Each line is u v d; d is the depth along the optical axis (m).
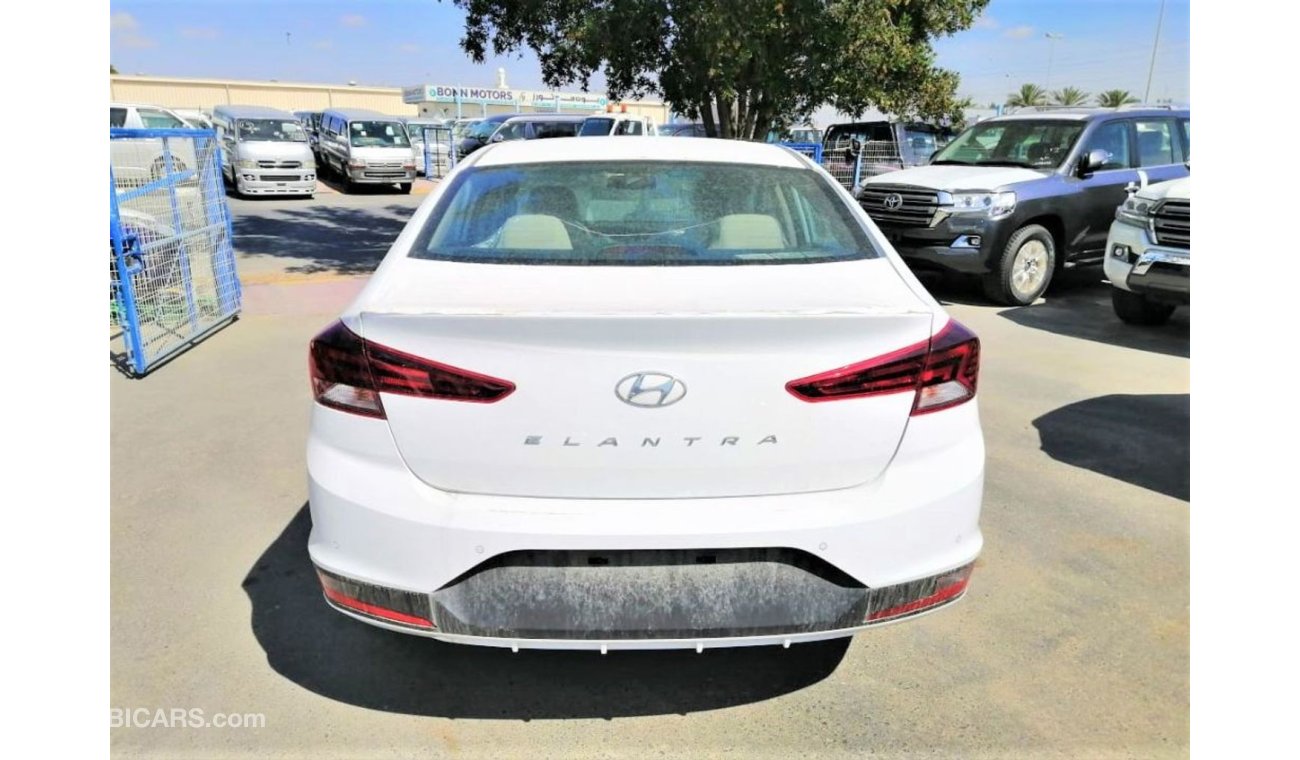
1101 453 4.48
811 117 10.72
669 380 2.06
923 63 10.42
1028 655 2.80
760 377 2.08
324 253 11.23
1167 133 9.39
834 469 2.16
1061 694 2.61
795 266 2.59
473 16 10.37
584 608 2.12
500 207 2.85
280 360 6.18
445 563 2.10
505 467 2.10
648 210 2.85
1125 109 9.20
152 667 2.71
